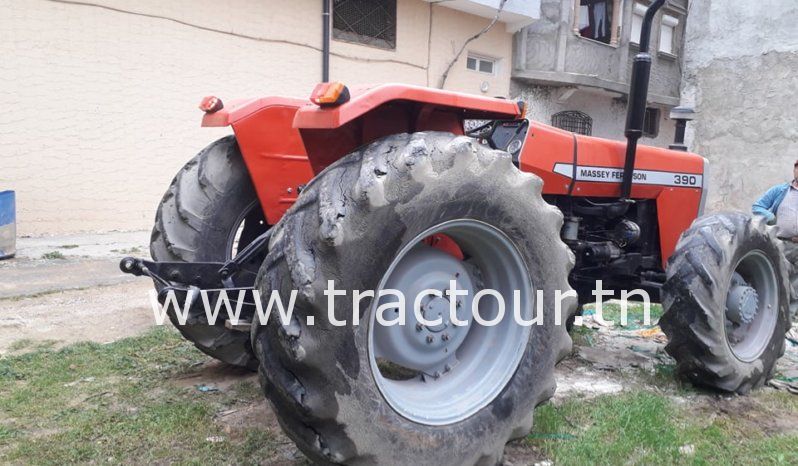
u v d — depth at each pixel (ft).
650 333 15.60
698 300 10.80
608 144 11.96
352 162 6.75
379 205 6.39
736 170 41.47
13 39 25.64
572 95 47.01
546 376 8.20
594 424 9.77
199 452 8.46
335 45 35.06
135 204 29.55
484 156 7.32
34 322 14.73
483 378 7.98
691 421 10.18
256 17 31.99
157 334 13.69
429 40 39.01
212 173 10.79
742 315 11.41
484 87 42.39
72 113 27.37
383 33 37.19
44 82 26.55
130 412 9.68
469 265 8.38
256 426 9.29
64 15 26.68
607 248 12.32
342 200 6.39
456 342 8.11
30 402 9.95
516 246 7.86
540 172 10.61
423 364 7.88
